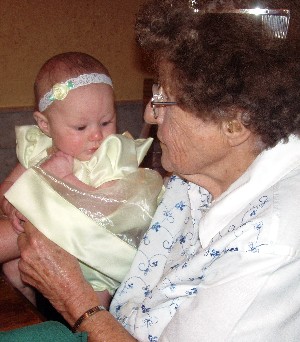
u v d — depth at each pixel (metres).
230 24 0.87
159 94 0.97
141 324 1.05
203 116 0.91
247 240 0.88
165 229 1.20
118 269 1.20
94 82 1.30
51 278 1.09
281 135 0.92
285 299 0.85
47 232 1.13
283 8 0.89
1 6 2.61
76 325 1.04
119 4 2.88
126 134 1.40
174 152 1.00
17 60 2.73
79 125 1.29
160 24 0.92
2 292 1.17
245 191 0.96
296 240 0.85
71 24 2.80
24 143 1.44
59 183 1.20
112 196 1.22
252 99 0.87
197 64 0.87
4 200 1.30
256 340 0.83
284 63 0.87
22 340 0.79
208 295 0.87
